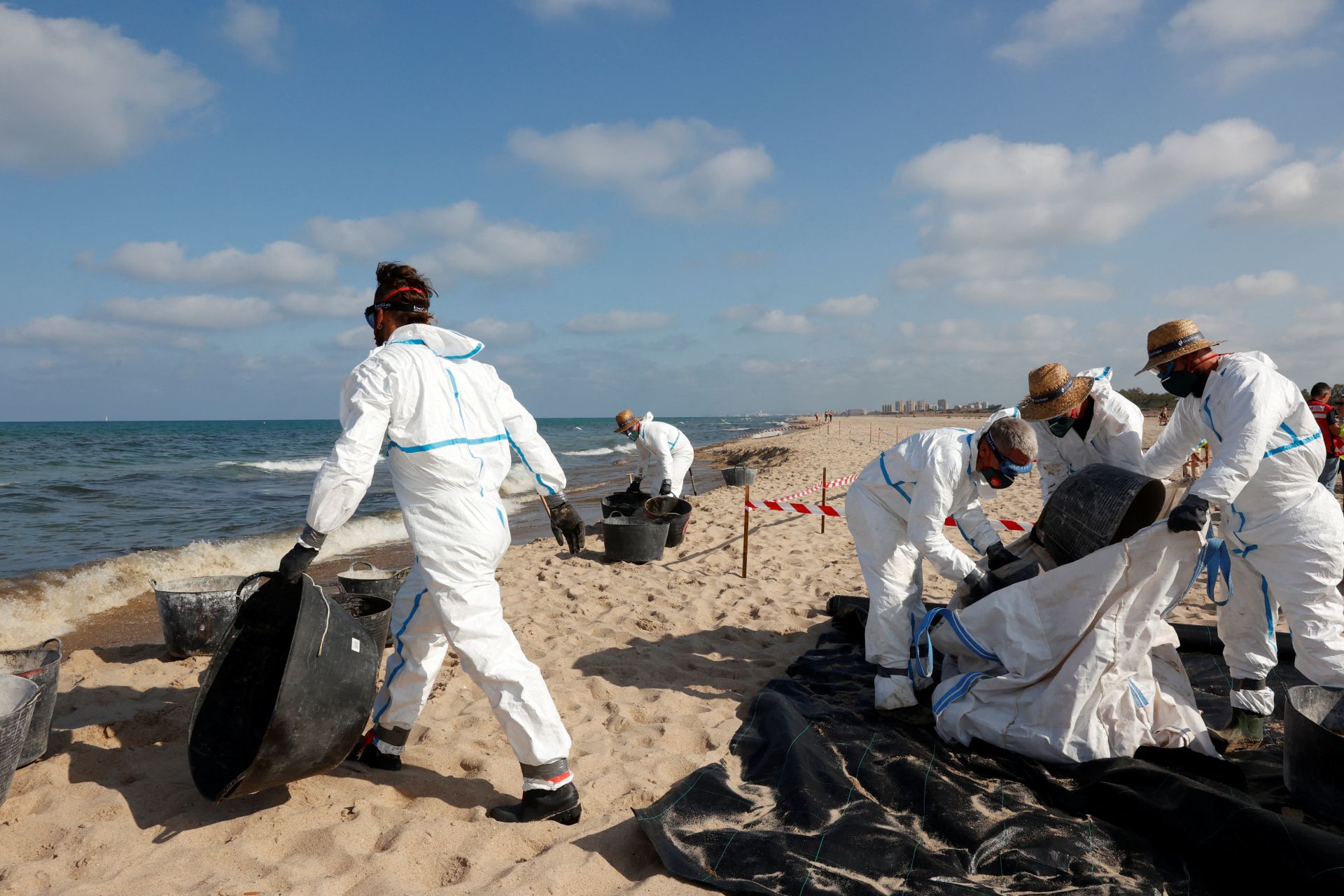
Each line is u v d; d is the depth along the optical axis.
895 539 3.89
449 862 2.59
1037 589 3.39
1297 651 3.43
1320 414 8.45
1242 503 3.47
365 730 3.43
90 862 2.51
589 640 5.18
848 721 3.76
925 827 2.88
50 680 3.14
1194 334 3.43
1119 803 2.85
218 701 3.08
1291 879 2.35
